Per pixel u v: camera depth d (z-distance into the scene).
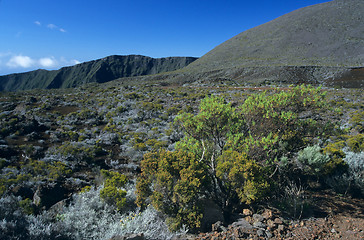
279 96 5.64
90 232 4.57
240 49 141.50
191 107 21.88
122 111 21.91
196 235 4.19
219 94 31.33
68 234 4.37
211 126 5.52
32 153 10.66
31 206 5.61
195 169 4.95
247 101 6.08
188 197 4.30
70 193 7.07
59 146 11.94
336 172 6.21
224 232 4.08
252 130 5.73
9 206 5.30
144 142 13.19
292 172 6.48
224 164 4.88
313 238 3.85
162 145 12.07
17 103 24.47
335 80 59.25
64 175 8.55
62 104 25.00
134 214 5.04
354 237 3.81
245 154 5.02
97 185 7.78
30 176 7.94
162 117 19.72
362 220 4.35
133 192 6.19
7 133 13.20
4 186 6.65
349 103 22.19
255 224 4.22
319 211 4.80
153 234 4.24
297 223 4.34
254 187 4.36
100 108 23.42
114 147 12.88
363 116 16.36
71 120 18.06
